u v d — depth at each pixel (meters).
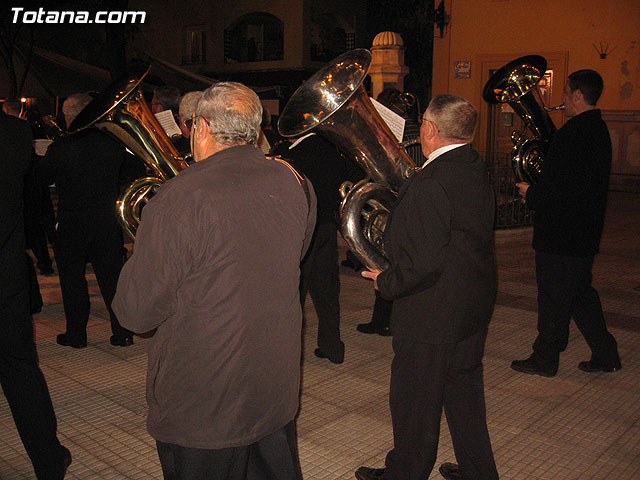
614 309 5.36
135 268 1.68
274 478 1.95
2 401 3.54
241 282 1.73
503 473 2.84
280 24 19.73
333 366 4.11
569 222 3.62
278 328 1.82
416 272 2.13
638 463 2.94
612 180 13.23
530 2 13.12
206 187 1.70
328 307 4.01
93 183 4.07
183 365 1.74
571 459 2.97
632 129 12.77
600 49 12.73
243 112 1.81
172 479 1.88
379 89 10.05
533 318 5.13
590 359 4.21
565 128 3.56
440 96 2.28
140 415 3.42
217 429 1.74
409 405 2.33
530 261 7.24
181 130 3.53
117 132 2.82
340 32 19.95
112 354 4.31
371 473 2.76
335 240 3.96
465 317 2.26
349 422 3.33
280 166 1.91
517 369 4.02
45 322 4.98
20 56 14.96
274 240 1.80
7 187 2.34
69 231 4.12
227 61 19.47
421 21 18.25
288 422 1.91
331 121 2.83
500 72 4.11
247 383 1.76
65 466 2.71
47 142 6.00
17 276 2.41
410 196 2.17
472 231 2.23
